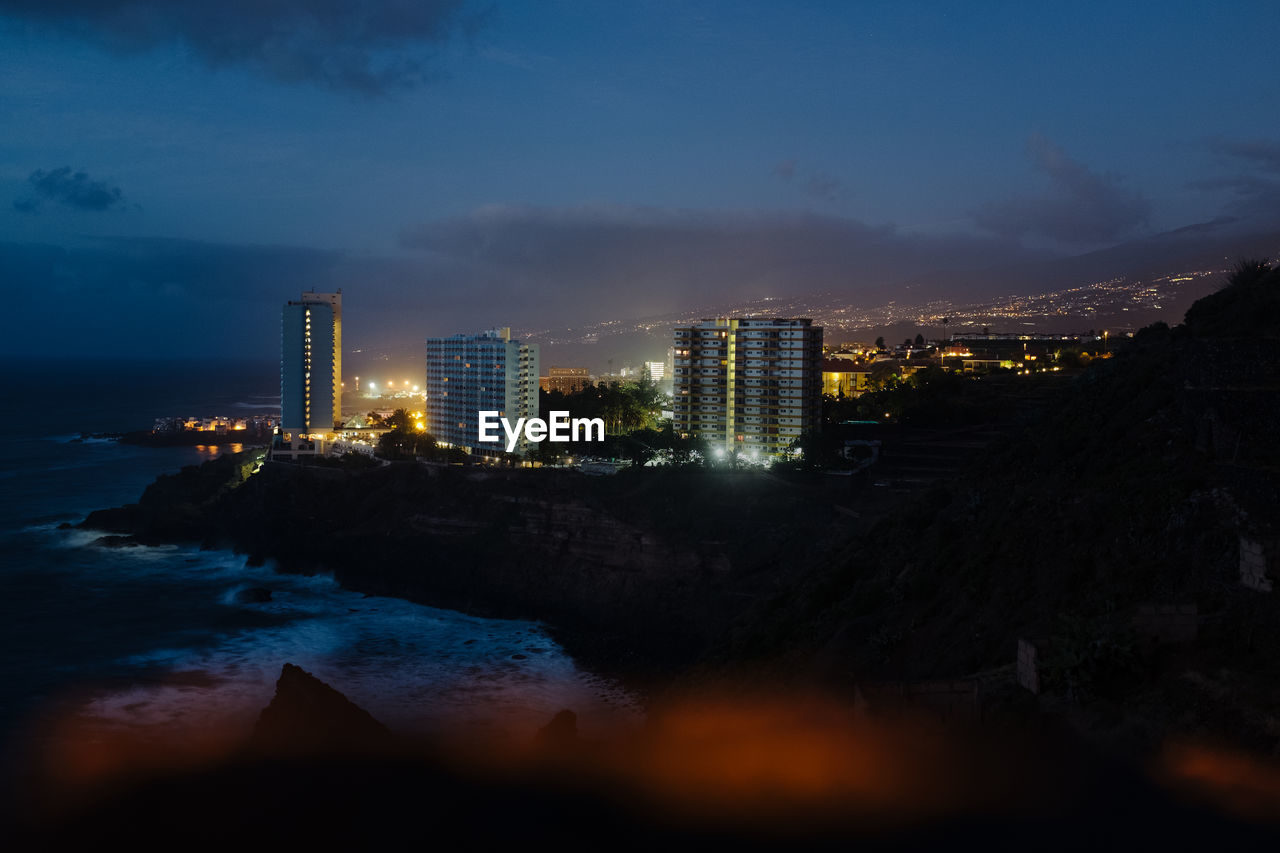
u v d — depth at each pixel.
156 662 102.50
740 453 159.25
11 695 89.38
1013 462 61.50
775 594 76.56
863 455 135.12
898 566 61.12
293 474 166.50
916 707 29.64
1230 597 32.12
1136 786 23.80
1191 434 44.91
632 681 101.38
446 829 30.62
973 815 24.30
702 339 164.00
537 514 140.00
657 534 129.38
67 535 167.25
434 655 110.19
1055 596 41.56
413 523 149.62
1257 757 23.77
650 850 27.67
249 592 131.50
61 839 38.22
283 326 196.25
